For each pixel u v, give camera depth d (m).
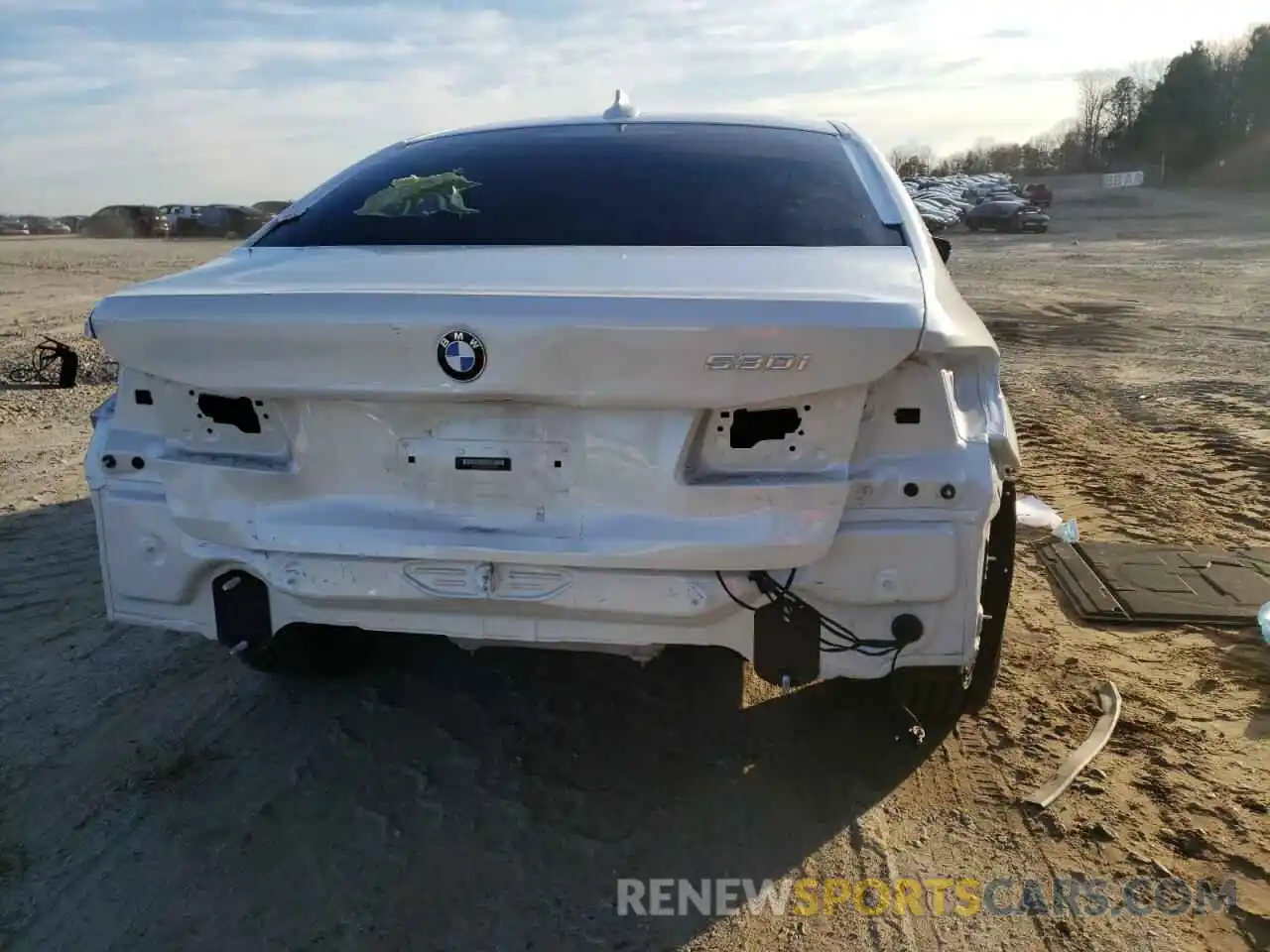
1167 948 2.38
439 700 3.52
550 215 3.03
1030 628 4.07
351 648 3.66
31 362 10.42
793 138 3.50
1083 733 3.27
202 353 2.46
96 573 4.61
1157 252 28.81
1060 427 7.68
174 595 2.75
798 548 2.39
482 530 2.47
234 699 3.51
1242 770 3.08
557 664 3.78
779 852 2.73
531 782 3.04
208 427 2.60
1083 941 2.40
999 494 2.72
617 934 2.44
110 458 2.72
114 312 2.50
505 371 2.29
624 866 2.68
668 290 2.37
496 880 2.62
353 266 2.73
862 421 2.43
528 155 3.40
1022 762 3.11
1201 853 2.70
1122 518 5.49
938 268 2.99
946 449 2.46
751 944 2.41
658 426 2.38
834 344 2.24
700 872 2.65
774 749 3.21
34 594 4.38
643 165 3.28
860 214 3.02
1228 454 6.82
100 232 45.94
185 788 2.98
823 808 2.90
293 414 2.52
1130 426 7.75
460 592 2.50
